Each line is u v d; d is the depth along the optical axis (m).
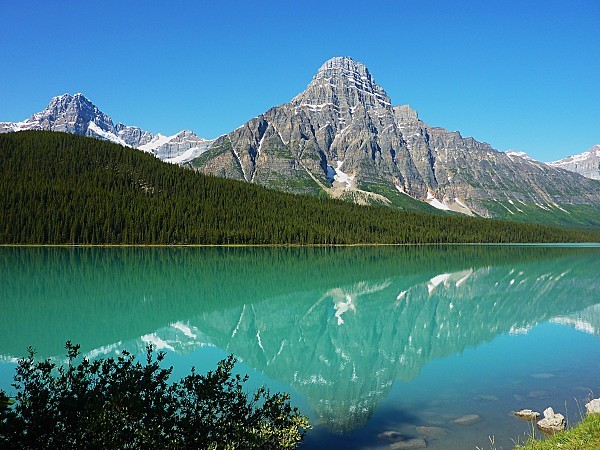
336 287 62.75
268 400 13.80
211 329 37.78
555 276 77.06
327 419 18.78
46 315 42.47
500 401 20.36
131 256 114.00
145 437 10.70
